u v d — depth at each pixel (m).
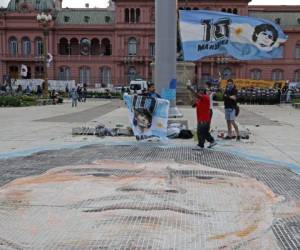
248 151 12.15
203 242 5.35
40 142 13.57
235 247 5.24
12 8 86.75
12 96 39.62
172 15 16.45
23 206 6.70
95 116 24.77
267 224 6.05
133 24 84.38
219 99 44.38
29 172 9.13
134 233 5.58
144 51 84.69
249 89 46.25
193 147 12.57
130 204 6.78
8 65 86.38
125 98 13.90
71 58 86.19
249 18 16.14
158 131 13.77
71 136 15.02
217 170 9.48
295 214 6.51
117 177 8.60
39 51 86.38
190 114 24.69
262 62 83.62
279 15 85.81
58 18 87.31
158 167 9.63
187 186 7.99
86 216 6.21
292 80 84.31
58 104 41.47
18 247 5.18
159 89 16.59
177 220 6.09
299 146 13.25
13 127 18.14
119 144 13.10
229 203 6.98
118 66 85.69
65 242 5.30
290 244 5.36
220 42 16.22
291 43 84.12
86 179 8.41
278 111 31.45
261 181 8.58
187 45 16.30
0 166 9.79
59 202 6.90
